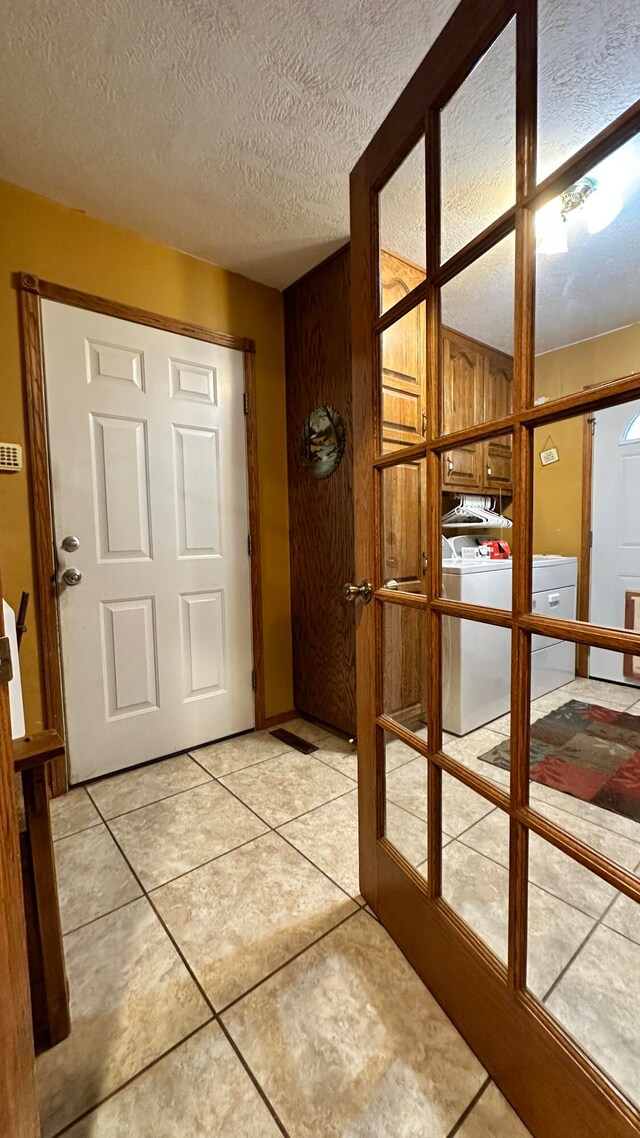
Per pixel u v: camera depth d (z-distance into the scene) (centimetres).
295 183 170
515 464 80
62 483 186
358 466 122
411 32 118
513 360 80
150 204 181
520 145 76
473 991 90
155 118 141
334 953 114
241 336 234
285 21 115
